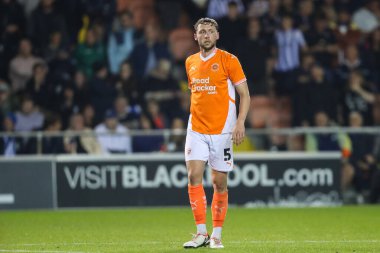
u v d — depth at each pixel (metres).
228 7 65.75
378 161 55.16
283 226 40.59
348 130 54.75
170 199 53.56
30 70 63.44
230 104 28.19
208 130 28.03
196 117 28.20
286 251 27.91
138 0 67.88
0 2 65.88
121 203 53.38
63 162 53.31
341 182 54.56
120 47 65.69
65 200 53.28
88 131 55.84
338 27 68.44
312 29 67.31
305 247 29.58
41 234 36.66
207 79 27.97
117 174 53.41
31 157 53.16
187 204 53.75
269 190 53.94
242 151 54.59
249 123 63.31
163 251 27.39
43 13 65.88
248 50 63.69
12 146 53.12
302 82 62.97
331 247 29.67
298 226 40.56
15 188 53.00
